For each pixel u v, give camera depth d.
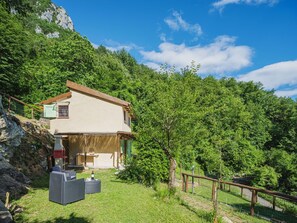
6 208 6.64
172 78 11.62
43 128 18.56
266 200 21.33
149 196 10.46
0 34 21.05
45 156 14.60
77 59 33.53
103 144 19.81
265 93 49.78
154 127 11.55
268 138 38.38
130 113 22.38
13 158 11.57
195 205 10.52
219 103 28.78
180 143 11.36
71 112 20.06
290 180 29.70
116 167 18.59
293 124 36.81
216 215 8.24
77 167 18.11
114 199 9.25
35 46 46.47
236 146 27.66
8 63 21.78
